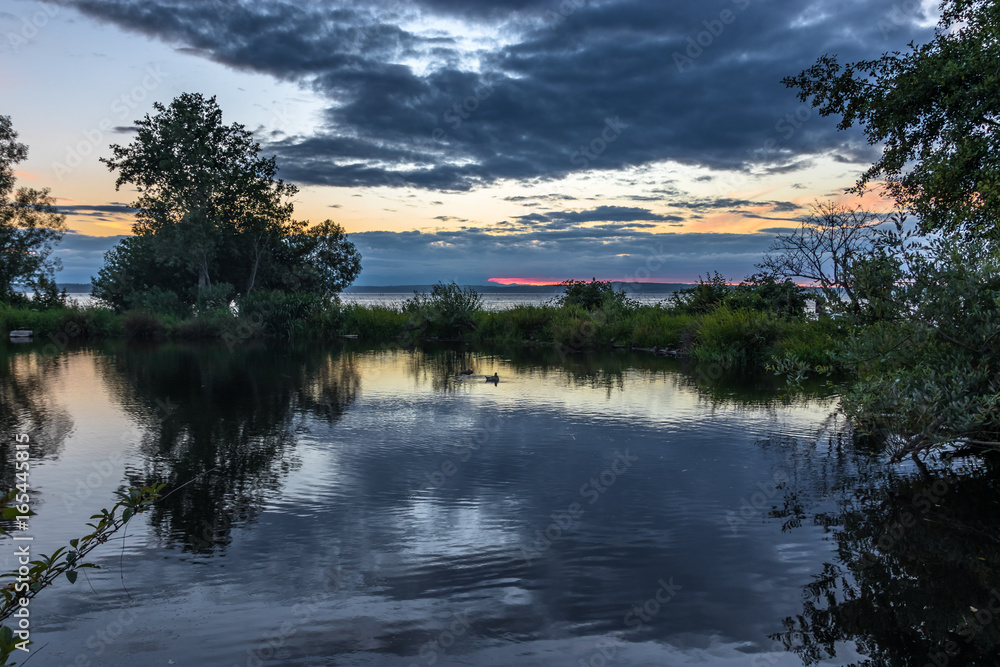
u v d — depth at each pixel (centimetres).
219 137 3406
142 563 448
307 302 3044
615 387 1312
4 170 3400
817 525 519
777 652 335
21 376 1498
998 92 885
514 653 332
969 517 534
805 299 2005
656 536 497
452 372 1588
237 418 983
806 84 1201
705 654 333
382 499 592
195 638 347
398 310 3244
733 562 448
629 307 2700
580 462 722
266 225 3594
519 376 1506
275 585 414
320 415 1007
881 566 440
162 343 2588
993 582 416
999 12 900
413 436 855
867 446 784
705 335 1870
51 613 377
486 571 435
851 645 343
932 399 590
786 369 788
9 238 3419
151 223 3400
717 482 641
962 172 930
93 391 1262
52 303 3597
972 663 323
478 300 2847
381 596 398
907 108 1050
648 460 729
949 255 629
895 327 656
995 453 696
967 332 623
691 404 1102
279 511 559
